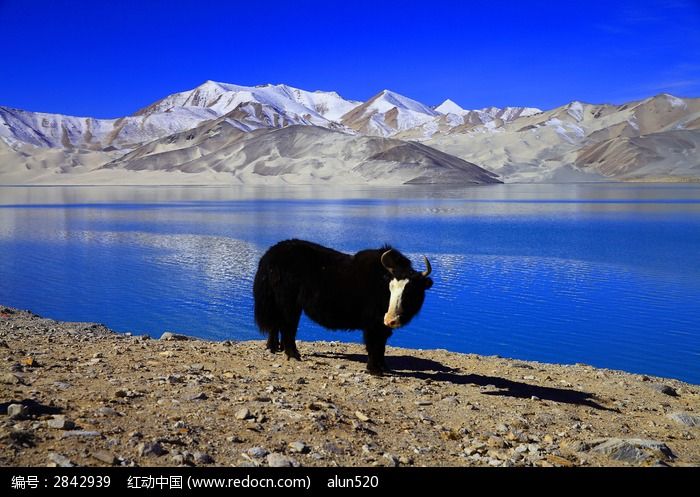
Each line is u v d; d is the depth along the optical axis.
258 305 11.43
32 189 180.12
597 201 105.12
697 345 18.80
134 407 7.01
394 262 9.73
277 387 8.52
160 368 9.34
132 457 5.66
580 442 7.16
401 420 7.59
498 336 19.95
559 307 24.00
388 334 10.45
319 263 10.70
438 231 53.22
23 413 6.27
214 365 9.99
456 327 21.06
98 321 21.36
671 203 98.50
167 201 105.62
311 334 20.31
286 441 6.42
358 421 7.27
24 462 5.33
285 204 96.12
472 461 6.47
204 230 53.69
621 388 10.68
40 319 15.33
